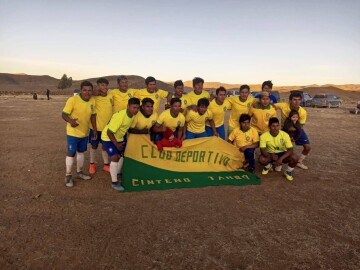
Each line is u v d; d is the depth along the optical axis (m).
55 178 6.17
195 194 5.46
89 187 5.70
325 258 3.54
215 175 6.50
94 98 6.39
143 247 3.67
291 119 6.85
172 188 5.73
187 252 3.59
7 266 3.22
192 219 4.44
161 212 4.65
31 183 5.82
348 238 4.02
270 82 7.27
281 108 7.26
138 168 6.18
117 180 5.84
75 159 7.83
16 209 4.63
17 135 11.18
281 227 4.27
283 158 6.36
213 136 6.78
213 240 3.87
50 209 4.67
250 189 5.82
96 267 3.26
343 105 46.00
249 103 7.25
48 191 5.43
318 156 8.84
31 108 25.02
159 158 6.41
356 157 8.74
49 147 9.17
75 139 5.65
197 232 4.06
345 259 3.53
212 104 7.14
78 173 6.15
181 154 6.58
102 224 4.21
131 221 4.33
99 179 6.18
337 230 4.23
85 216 4.45
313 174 6.93
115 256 3.47
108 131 5.41
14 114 19.22
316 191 5.79
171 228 4.15
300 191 5.78
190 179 6.20
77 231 4.00
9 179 6.02
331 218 4.61
